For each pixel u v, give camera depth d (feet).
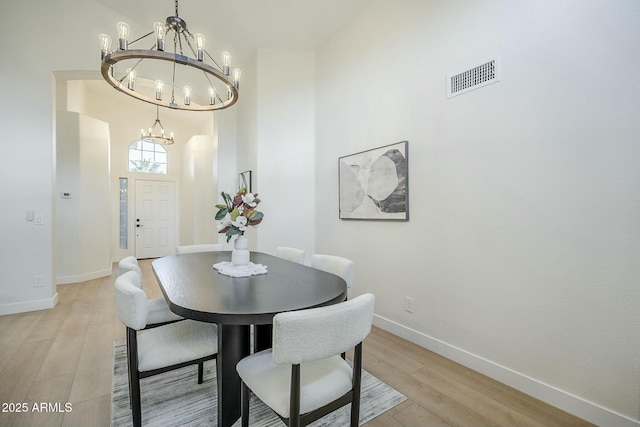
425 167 8.16
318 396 3.94
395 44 9.02
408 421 5.36
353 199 10.46
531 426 5.25
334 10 10.39
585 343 5.42
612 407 5.12
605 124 5.17
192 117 22.91
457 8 7.38
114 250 21.83
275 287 5.32
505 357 6.51
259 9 10.59
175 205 24.25
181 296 4.73
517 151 6.29
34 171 10.56
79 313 10.50
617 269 5.07
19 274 10.45
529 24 6.09
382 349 8.14
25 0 10.37
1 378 6.47
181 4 10.68
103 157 16.75
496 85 6.61
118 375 6.61
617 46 5.04
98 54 11.26
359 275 10.33
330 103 11.68
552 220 5.80
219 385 4.90
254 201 6.84
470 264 7.15
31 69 10.45
